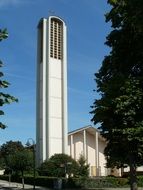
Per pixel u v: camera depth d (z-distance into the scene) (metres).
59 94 71.88
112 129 24.42
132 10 14.38
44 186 56.75
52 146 69.06
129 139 23.95
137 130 23.88
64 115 71.19
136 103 24.06
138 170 75.25
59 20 74.94
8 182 65.19
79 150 79.56
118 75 24.98
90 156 81.00
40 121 70.88
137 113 24.27
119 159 26.44
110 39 26.66
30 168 59.50
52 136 69.50
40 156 69.00
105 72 27.34
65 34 74.88
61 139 70.25
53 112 70.62
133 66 26.09
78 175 62.19
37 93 72.56
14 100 11.44
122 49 26.16
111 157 26.73
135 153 25.19
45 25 73.44
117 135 24.81
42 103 70.75
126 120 24.14
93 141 81.94
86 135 81.38
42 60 72.69
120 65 26.38
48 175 60.62
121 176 69.69
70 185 54.44
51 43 73.06
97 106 24.80
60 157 61.75
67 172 61.09
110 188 55.06
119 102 23.92
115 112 24.03
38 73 73.19
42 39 73.75
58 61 73.06
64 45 73.94
